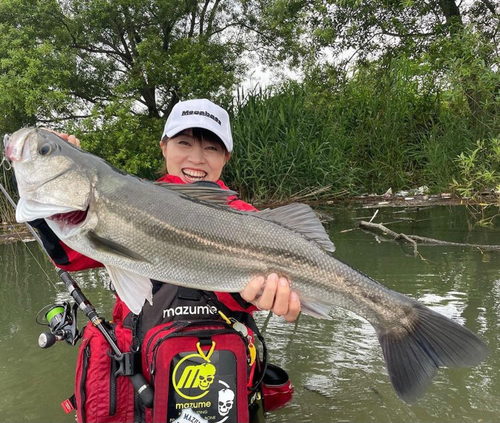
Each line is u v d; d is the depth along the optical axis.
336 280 0.71
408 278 1.55
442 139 3.44
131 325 0.81
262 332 1.23
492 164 2.74
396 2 3.91
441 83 3.36
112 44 4.22
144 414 0.77
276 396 0.92
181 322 0.76
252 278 0.71
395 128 3.72
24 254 2.21
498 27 3.60
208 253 0.70
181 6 4.04
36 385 1.02
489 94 2.83
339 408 0.90
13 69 3.35
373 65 4.32
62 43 3.78
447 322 0.68
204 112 0.92
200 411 0.73
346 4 3.86
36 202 0.69
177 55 3.89
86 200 0.68
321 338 1.19
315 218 0.73
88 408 0.77
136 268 0.70
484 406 0.89
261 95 3.72
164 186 0.73
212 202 0.73
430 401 0.91
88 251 0.69
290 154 3.34
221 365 0.74
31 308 1.46
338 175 3.42
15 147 0.68
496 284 1.46
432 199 3.13
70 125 3.46
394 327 0.70
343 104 4.09
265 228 0.71
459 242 2.01
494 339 1.09
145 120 3.84
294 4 4.19
